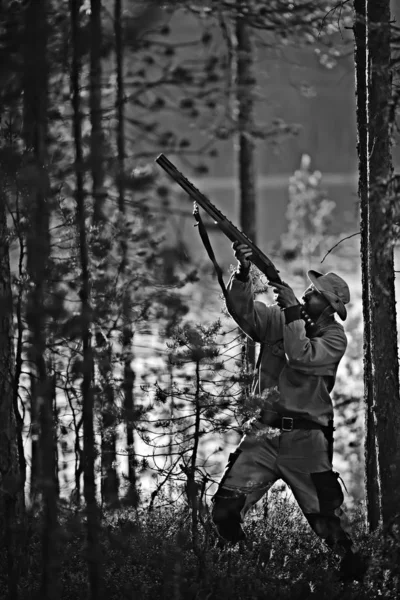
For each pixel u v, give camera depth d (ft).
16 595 45.52
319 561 55.31
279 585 50.44
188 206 59.77
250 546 55.36
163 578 48.16
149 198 56.59
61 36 43.83
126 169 45.73
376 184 50.65
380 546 51.65
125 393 48.39
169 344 49.24
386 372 53.47
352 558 52.95
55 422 46.96
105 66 69.10
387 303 53.11
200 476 50.55
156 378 51.83
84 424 44.45
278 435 52.47
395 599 49.49
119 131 70.23
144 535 50.24
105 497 48.29
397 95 52.29
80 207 44.47
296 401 54.44
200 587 48.55
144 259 53.78
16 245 50.72
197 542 51.49
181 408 49.32
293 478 54.39
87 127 54.19
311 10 92.12
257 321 55.83
